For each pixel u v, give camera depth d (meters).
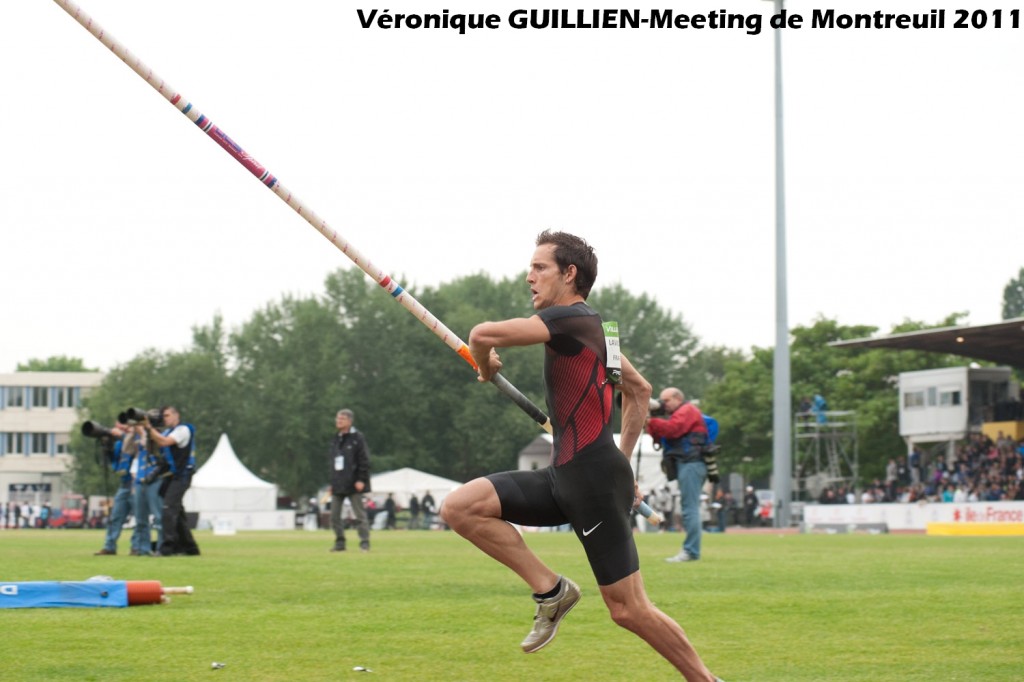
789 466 52.62
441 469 115.50
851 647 9.75
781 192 52.62
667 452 20.28
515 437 110.38
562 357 7.17
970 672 8.58
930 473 65.69
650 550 25.34
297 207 7.84
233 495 69.31
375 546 28.41
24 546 27.95
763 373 99.12
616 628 10.85
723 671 8.64
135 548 22.91
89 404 114.25
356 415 110.44
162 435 22.52
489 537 7.47
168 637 10.00
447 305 116.19
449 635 10.32
